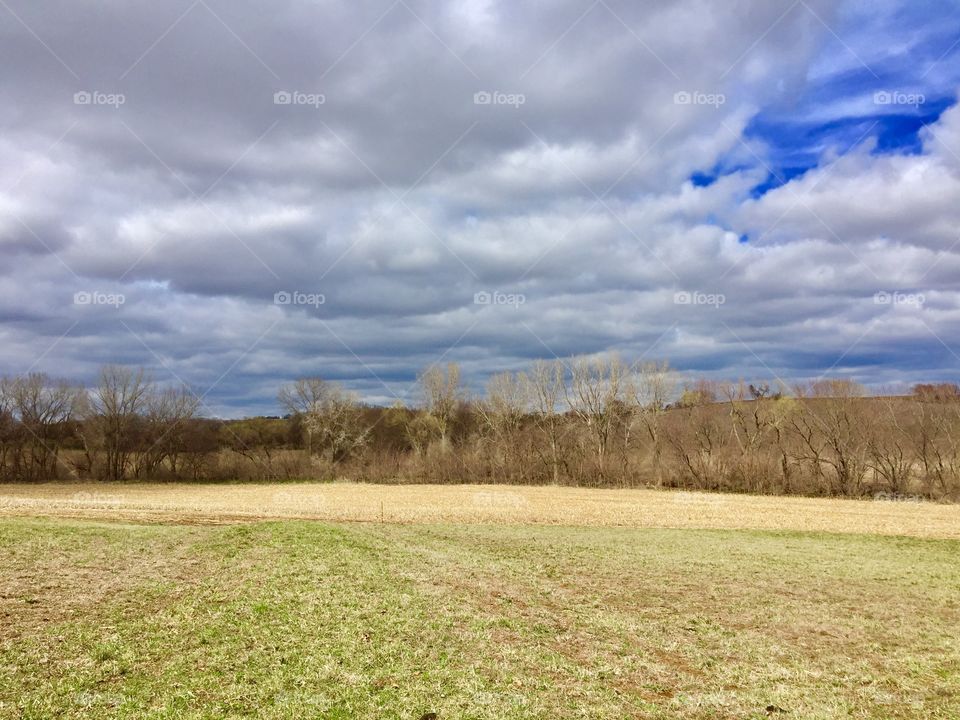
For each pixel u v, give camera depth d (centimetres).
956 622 1942
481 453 8981
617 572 2561
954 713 1245
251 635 1476
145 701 1128
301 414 9488
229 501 5756
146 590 1842
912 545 3544
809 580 2519
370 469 9075
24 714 1062
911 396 7344
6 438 8906
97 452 9181
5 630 1449
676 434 8188
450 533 3603
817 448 7456
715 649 1617
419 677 1282
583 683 1309
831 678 1426
